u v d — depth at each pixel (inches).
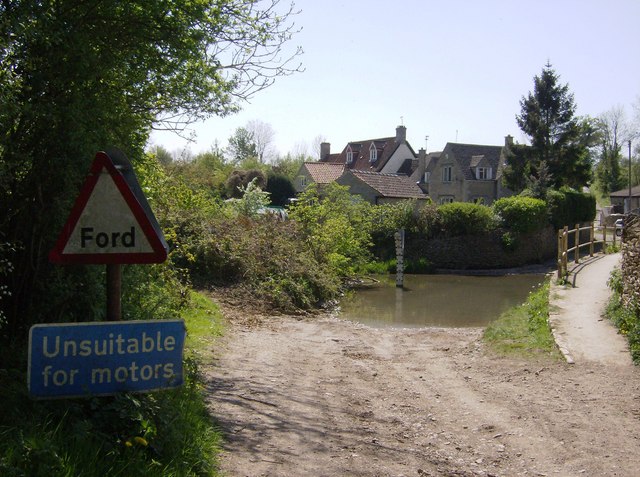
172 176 649.0
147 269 324.2
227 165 2450.8
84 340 169.6
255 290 724.0
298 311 716.0
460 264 1330.0
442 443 257.0
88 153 231.6
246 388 313.6
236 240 800.3
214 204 925.8
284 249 845.8
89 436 162.1
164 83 288.4
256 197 1074.7
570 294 625.0
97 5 234.7
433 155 2709.2
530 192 1524.4
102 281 254.5
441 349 497.4
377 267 1245.7
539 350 431.8
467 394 338.6
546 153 1982.0
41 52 219.9
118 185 171.5
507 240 1348.4
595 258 952.3
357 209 1306.6
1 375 193.5
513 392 338.6
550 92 1990.7
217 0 281.1
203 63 293.6
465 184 2209.6
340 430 259.1
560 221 1512.1
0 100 186.4
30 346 164.7
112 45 253.3
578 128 2003.0
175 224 746.2
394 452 237.0
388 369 412.5
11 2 208.4
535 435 266.4
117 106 267.3
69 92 229.9
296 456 216.1
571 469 229.0
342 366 416.5
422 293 967.0
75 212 169.8
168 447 177.2
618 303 514.3
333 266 968.3
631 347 408.8
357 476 204.7
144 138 313.3
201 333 458.3
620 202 2699.3
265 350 450.3
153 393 190.2
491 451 248.1
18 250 233.5
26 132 224.7
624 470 227.9
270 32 303.3
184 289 523.8
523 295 950.4
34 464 141.2
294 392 321.1
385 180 1800.0
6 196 228.1
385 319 727.7
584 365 386.3
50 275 239.8
